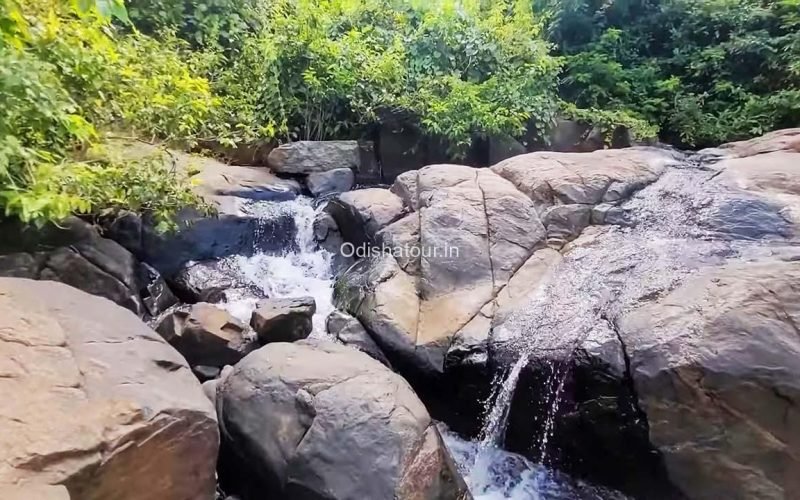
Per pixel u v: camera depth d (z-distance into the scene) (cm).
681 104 809
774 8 820
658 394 343
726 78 826
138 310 464
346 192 609
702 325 344
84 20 424
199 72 654
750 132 749
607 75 846
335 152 689
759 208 485
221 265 535
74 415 218
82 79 425
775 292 342
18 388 223
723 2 851
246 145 689
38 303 278
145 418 229
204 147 667
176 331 420
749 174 534
